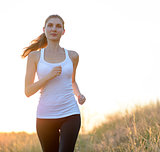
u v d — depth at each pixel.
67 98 2.85
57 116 2.82
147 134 4.23
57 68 2.70
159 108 6.15
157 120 5.01
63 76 2.85
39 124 2.88
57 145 2.96
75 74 3.21
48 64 2.82
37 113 2.91
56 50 2.94
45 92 2.85
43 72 2.82
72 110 2.85
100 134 6.13
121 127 5.61
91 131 6.08
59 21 2.93
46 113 2.84
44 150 2.98
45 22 2.98
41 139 2.94
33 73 2.88
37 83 2.74
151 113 5.59
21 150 5.92
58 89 2.83
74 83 3.29
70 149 2.76
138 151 3.72
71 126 2.79
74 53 3.05
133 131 4.69
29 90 2.77
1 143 6.20
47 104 2.83
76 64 3.10
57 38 2.91
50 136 2.90
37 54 2.88
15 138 6.41
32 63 2.87
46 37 3.21
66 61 2.89
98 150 4.98
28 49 3.22
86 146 5.26
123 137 4.95
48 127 2.86
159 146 3.73
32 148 5.96
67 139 2.76
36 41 3.23
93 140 5.71
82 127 5.88
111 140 4.98
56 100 2.82
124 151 4.19
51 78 2.72
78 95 3.27
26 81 2.86
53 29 2.88
